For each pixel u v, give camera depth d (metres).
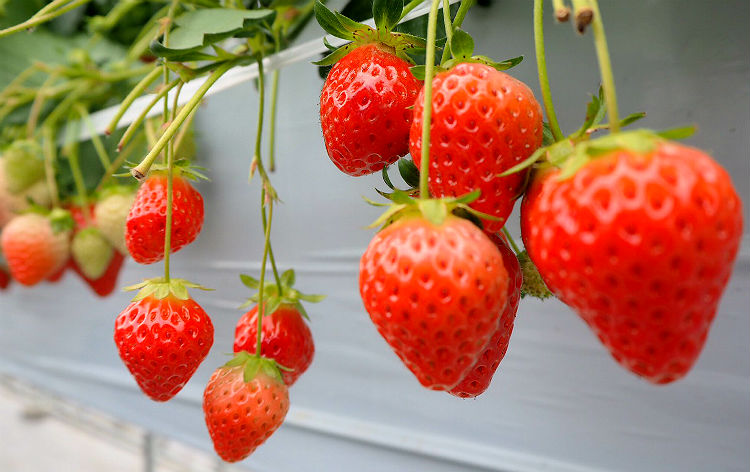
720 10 0.29
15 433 0.94
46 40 0.53
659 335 0.20
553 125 0.22
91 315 0.62
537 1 0.22
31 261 0.46
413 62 0.26
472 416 0.38
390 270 0.21
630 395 0.33
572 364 0.34
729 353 0.31
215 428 0.28
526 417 0.36
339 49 0.26
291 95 0.42
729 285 0.30
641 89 0.30
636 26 0.30
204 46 0.29
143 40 0.46
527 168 0.22
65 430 0.95
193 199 0.30
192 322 0.28
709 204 0.19
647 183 0.19
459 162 0.22
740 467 0.31
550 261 0.20
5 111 0.48
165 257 0.28
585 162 0.20
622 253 0.19
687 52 0.30
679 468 0.32
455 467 0.38
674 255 0.19
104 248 0.47
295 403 0.45
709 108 0.29
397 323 0.21
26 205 0.49
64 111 0.48
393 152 0.26
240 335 0.30
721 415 0.31
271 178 0.44
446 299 0.21
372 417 0.41
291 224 0.43
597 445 0.34
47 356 0.69
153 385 0.28
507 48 0.33
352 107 0.25
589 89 0.31
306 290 0.43
